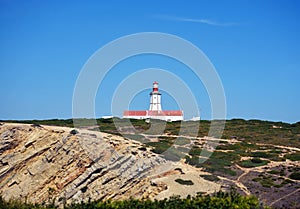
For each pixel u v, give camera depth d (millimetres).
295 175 44812
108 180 47062
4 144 53531
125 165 47281
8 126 55531
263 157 56125
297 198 35906
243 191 38969
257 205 23141
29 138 54500
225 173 46094
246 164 51281
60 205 40531
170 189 41062
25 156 52594
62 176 49594
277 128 82250
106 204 23953
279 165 51312
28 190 49312
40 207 27234
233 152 58281
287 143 67750
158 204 23672
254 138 71312
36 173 51000
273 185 41156
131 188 45125
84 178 48125
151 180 43750
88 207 24266
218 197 24094
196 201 23297
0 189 49688
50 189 49000
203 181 42969
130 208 23453
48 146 53219
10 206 27031
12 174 51469
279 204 34031
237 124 86125
